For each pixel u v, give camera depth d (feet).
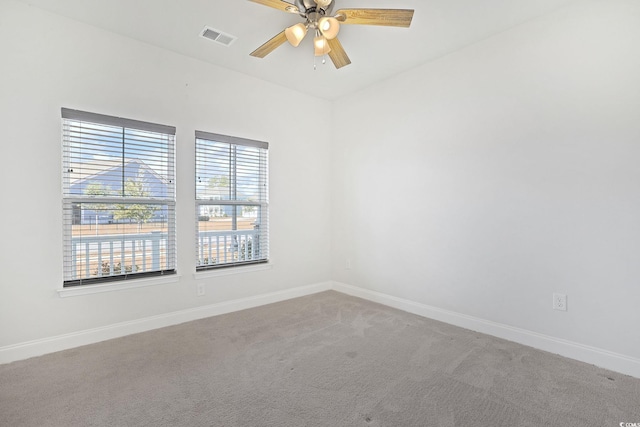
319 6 6.49
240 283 10.77
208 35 8.41
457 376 6.43
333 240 13.38
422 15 7.48
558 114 7.36
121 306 8.45
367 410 5.36
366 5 7.13
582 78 7.02
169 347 7.75
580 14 7.01
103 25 7.94
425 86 10.03
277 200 11.74
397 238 10.96
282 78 11.11
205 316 9.93
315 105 12.86
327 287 13.37
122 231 8.61
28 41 7.16
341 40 8.59
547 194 7.56
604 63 6.73
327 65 10.10
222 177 10.41
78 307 7.84
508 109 8.17
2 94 6.90
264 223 11.52
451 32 8.23
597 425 4.98
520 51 7.93
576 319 7.16
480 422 5.06
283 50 9.13
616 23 6.58
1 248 6.93
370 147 11.82
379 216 11.55
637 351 6.42
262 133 11.25
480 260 8.79
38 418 5.11
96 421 5.05
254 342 8.06
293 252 12.25
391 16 6.21
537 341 7.73
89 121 7.91
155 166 9.05
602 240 6.82
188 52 9.29
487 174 8.61
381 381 6.25
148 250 9.02
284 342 8.07
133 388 5.98
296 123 12.25
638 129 6.37
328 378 6.36
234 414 5.25
